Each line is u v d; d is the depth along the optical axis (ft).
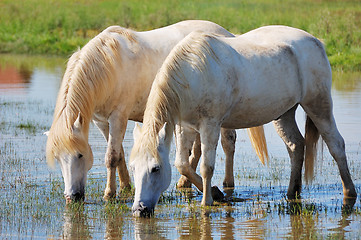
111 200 36.42
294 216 32.68
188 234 29.17
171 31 42.29
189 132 34.63
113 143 37.65
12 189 38.32
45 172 43.16
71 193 33.45
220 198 36.68
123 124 38.14
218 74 32.55
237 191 39.19
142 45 39.68
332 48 115.03
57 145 33.09
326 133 37.88
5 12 178.09
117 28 39.68
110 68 36.58
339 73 100.83
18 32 163.12
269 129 62.08
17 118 67.56
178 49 32.24
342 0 185.78
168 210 34.14
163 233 29.35
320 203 35.73
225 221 31.65
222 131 40.24
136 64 38.63
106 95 36.68
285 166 46.14
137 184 30.42
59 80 103.24
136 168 30.30
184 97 31.83
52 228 30.32
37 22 167.84
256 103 34.83
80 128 33.73
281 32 37.81
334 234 28.78
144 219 31.60
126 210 33.91
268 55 35.32
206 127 33.01
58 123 33.65
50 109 74.23
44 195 36.94
